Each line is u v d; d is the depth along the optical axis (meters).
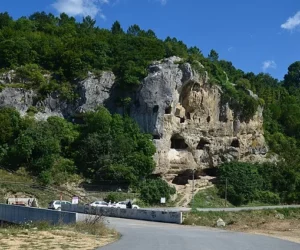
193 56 80.38
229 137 78.94
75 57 76.25
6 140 65.88
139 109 71.50
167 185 66.88
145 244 19.55
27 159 63.47
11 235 21.22
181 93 73.75
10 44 78.44
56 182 60.94
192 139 74.56
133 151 67.56
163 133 70.50
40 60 79.81
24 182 59.50
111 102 74.06
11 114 68.06
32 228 25.05
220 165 77.38
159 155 69.62
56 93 73.19
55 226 25.86
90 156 65.62
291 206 62.97
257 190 73.75
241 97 80.62
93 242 19.83
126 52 78.75
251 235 25.31
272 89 122.00
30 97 72.62
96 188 62.44
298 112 107.19
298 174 78.88
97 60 77.12
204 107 75.94
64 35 93.25
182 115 73.88
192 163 74.44
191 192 70.56
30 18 111.62
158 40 85.19
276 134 94.12
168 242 20.59
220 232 27.34
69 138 67.50
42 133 65.12
